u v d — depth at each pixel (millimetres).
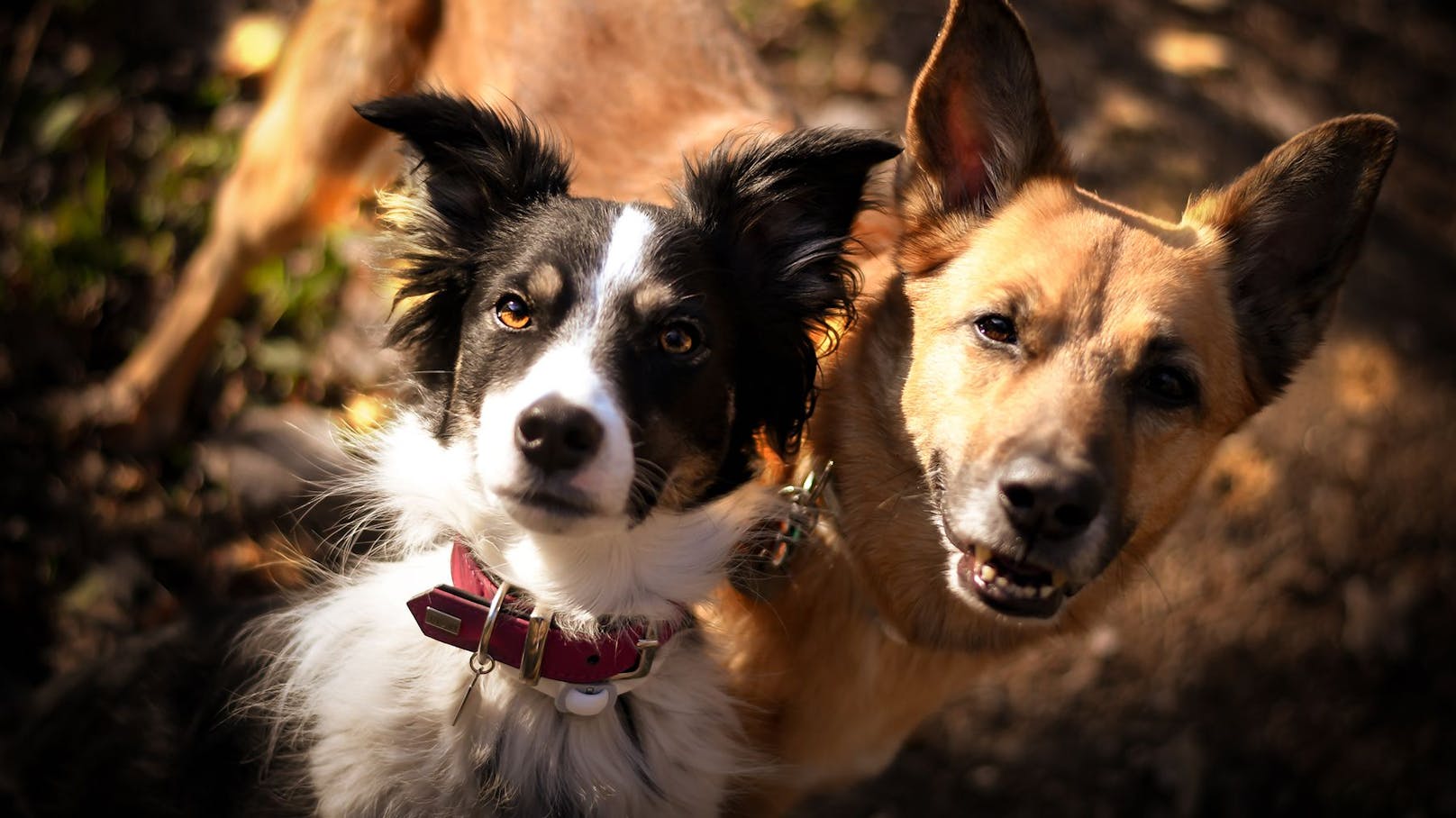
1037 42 2221
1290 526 1672
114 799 1184
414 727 1138
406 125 1140
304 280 1547
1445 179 2365
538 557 1124
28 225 1535
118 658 1236
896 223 1229
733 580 1183
